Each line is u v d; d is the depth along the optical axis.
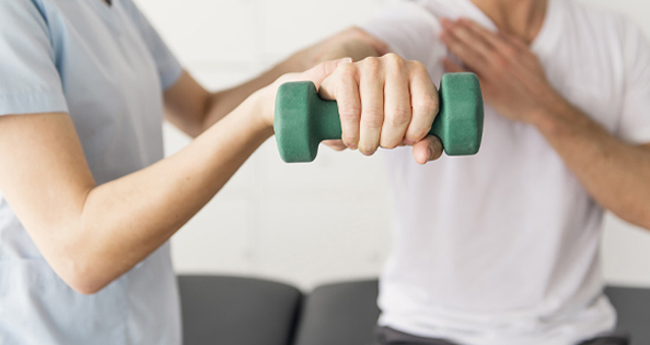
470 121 0.53
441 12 1.10
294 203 2.96
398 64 0.52
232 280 1.89
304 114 0.53
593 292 1.11
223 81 2.89
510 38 1.07
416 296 1.11
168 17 2.83
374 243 2.96
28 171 0.68
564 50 1.10
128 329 0.94
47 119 0.71
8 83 0.70
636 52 1.11
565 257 1.09
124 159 0.92
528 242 1.06
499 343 1.05
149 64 1.03
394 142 0.52
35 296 0.87
